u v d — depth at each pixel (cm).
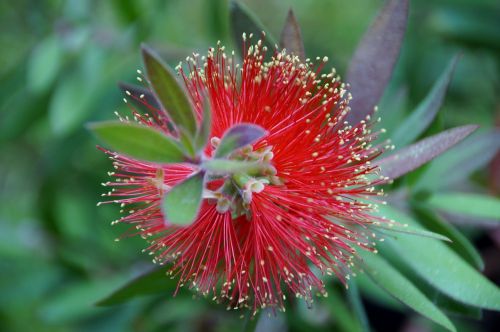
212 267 18
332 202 18
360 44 20
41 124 32
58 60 28
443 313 19
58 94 28
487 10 27
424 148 19
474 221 21
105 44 28
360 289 24
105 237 28
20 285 28
